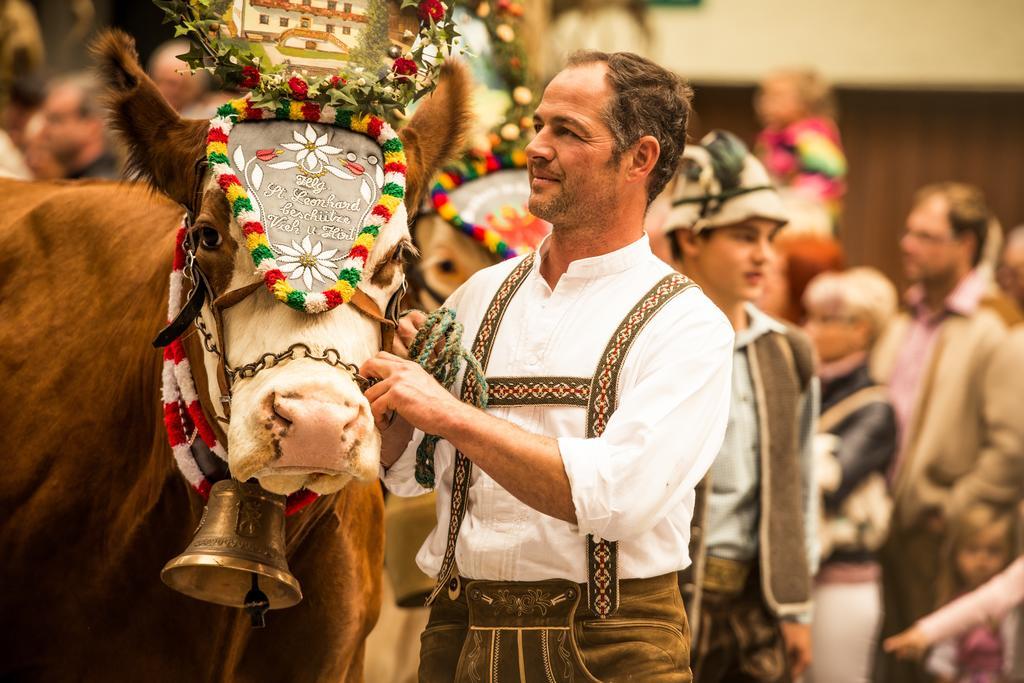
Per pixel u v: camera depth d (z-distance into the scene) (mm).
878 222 15250
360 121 4465
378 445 4105
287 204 4250
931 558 9461
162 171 4621
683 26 14727
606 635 4414
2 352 5270
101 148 10211
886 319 8617
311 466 3967
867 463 8320
